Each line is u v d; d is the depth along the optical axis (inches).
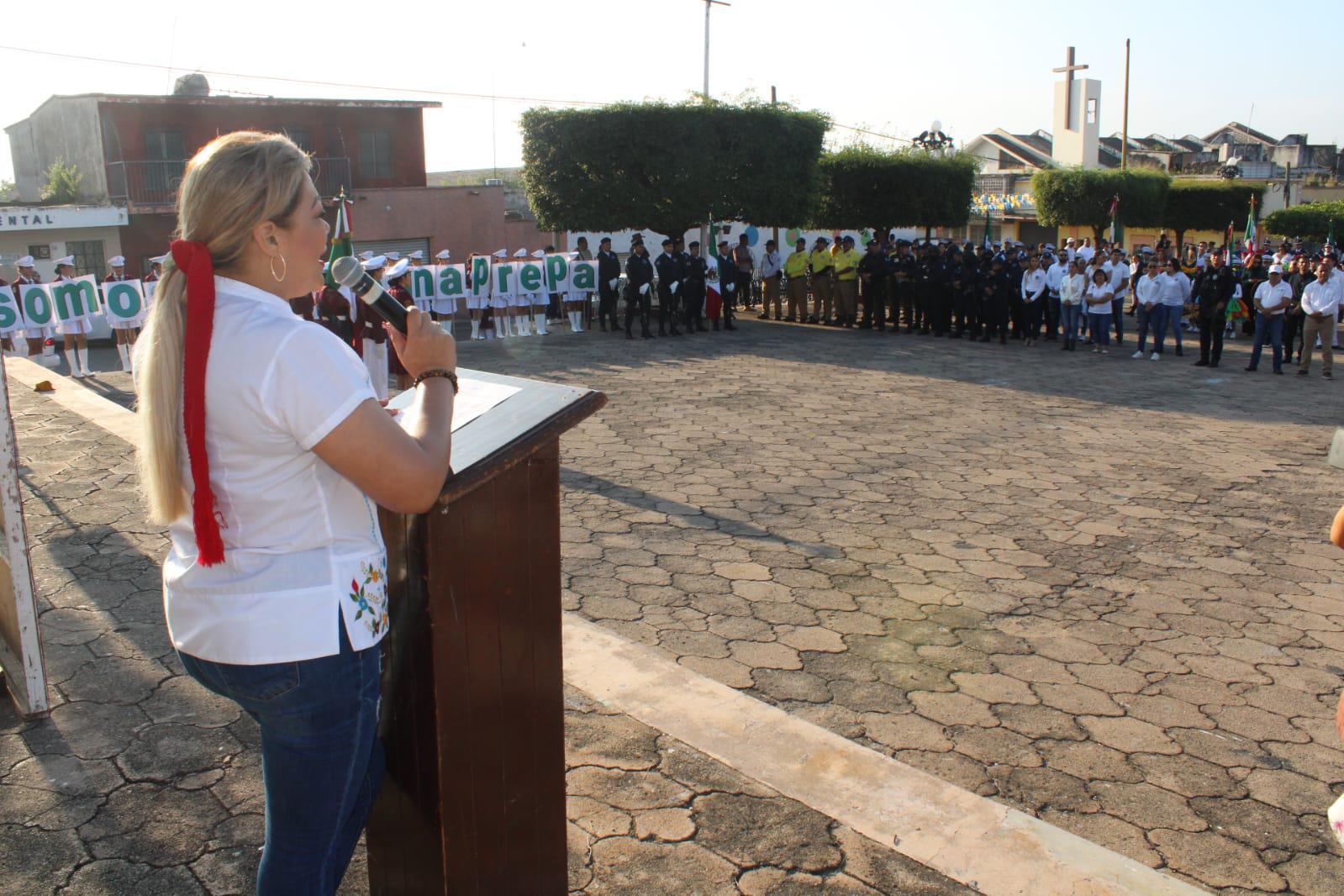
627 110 746.2
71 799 114.0
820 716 157.4
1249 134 3289.9
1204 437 392.2
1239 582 225.8
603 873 104.5
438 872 77.3
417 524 71.4
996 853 110.4
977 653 183.8
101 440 295.7
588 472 312.8
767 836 112.0
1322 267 558.3
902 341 703.1
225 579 62.5
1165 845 125.4
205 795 115.4
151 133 1062.4
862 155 1008.9
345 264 67.2
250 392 59.2
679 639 186.1
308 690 63.2
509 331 697.6
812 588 214.8
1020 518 274.1
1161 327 640.4
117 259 566.6
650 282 685.3
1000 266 687.7
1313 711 163.9
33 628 129.2
